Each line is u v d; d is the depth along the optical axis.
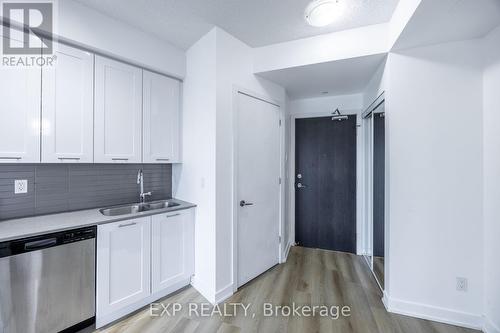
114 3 1.81
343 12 1.87
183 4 1.82
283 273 2.71
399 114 1.97
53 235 1.55
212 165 2.16
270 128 2.81
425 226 1.91
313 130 3.51
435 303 1.89
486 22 1.58
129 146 2.17
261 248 2.70
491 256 1.72
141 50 2.16
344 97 3.35
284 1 1.77
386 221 2.07
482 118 1.78
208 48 2.19
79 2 1.79
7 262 1.39
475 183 1.80
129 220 1.92
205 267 2.24
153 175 2.68
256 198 2.62
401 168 1.97
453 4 1.40
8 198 1.79
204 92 2.25
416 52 1.92
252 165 2.56
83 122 1.89
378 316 1.93
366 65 2.31
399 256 1.98
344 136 3.35
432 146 1.89
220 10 1.89
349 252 3.31
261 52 2.49
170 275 2.21
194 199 2.42
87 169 2.20
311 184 3.52
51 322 1.55
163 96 2.44
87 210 2.13
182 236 2.30
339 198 3.38
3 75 1.56
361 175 3.25
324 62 2.25
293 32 2.21
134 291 1.96
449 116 1.85
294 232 3.60
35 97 1.67
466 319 1.81
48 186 1.98
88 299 1.71
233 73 2.29
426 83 1.90
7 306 1.40
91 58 1.92
